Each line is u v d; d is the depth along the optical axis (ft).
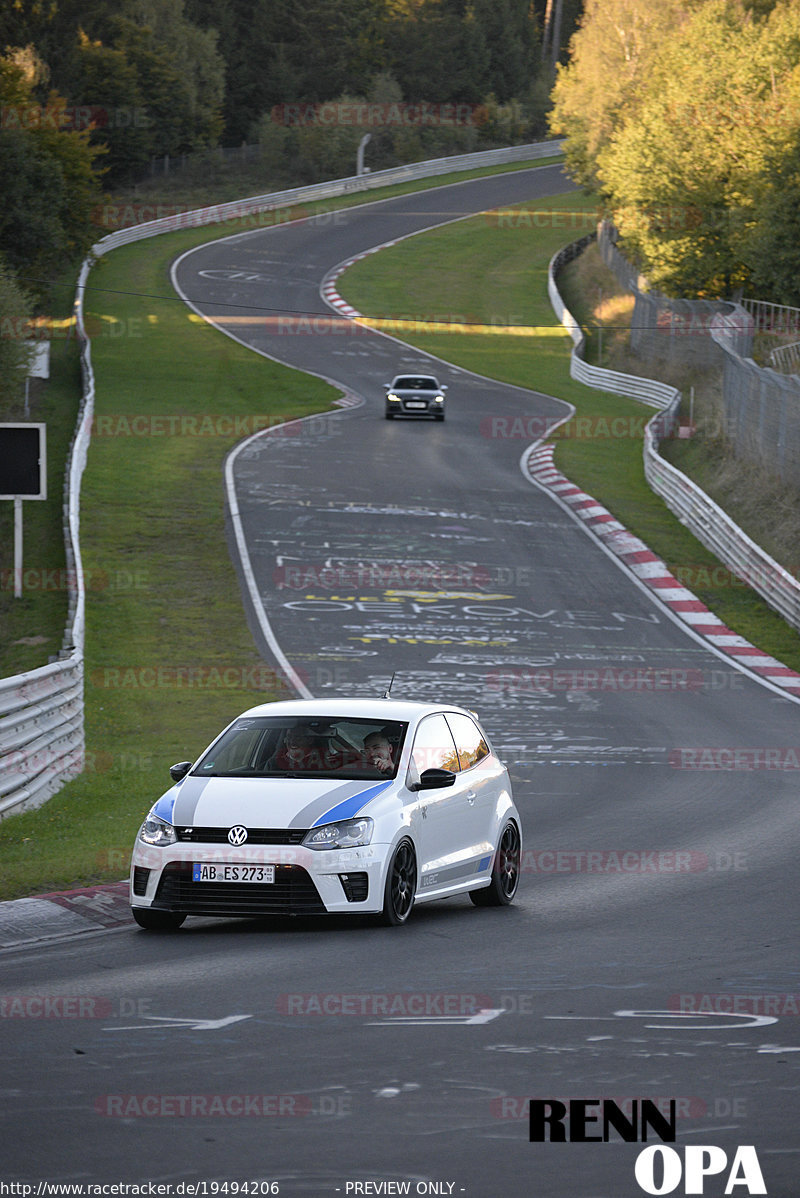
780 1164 69.46
